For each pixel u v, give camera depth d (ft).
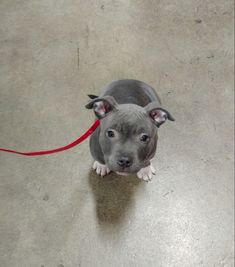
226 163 2.50
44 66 2.80
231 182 2.44
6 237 2.23
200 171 2.47
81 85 2.73
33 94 2.68
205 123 2.63
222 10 3.10
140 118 1.78
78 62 2.82
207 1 3.11
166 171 2.46
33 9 3.04
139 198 2.37
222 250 2.24
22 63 2.81
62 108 2.64
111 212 2.32
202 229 2.30
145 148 1.83
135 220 2.30
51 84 2.73
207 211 2.35
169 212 2.34
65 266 2.17
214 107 2.69
